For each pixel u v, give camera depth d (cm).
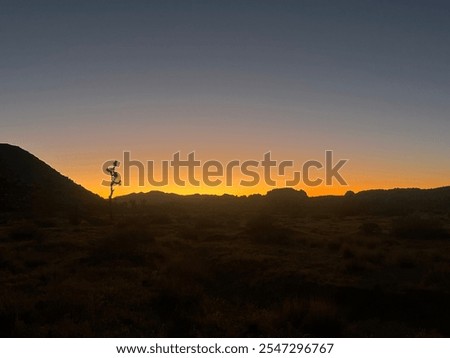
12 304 1589
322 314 1438
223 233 4497
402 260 2489
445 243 3509
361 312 1772
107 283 2109
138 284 2100
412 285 1959
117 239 3241
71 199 13212
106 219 7112
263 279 2209
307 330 1400
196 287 1939
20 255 2931
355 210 9062
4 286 2061
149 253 2952
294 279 2162
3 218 7256
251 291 2103
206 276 2339
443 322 1602
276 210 10806
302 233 4234
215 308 1709
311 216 8175
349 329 1439
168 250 3206
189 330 1423
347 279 2127
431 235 3909
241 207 14300
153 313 1636
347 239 3538
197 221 6025
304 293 1989
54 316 1535
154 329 1456
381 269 2381
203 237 4169
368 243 3369
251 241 3734
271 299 1962
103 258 2788
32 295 1881
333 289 1969
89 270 2425
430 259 2620
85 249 3353
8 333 1357
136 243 3319
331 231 4725
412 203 13075
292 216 8525
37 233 4219
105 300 1770
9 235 4234
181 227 5381
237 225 5662
